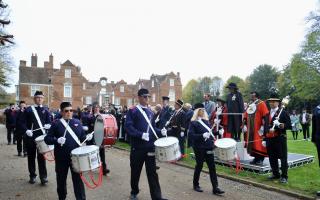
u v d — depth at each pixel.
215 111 13.51
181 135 13.54
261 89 72.00
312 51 45.28
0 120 45.09
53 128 7.02
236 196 8.25
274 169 9.64
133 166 7.56
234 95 12.55
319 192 7.98
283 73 63.59
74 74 59.06
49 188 8.91
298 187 8.80
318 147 8.34
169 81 70.12
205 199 7.95
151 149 7.40
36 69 59.84
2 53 30.92
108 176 10.62
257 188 9.05
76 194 6.79
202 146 8.51
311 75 45.91
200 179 10.18
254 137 11.01
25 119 9.34
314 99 50.69
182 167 12.23
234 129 12.44
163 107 14.23
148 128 7.50
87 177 10.47
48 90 58.66
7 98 50.56
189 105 14.45
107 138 9.88
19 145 15.02
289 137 25.55
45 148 8.71
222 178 10.27
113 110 21.22
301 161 11.88
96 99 70.25
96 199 7.95
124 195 8.32
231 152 8.44
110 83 73.19
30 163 9.46
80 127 7.20
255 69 75.06
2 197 8.00
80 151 6.62
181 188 9.04
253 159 11.62
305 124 22.78
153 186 7.35
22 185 9.22
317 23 44.31
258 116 11.00
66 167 6.98
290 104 55.78
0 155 15.23
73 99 58.97
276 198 8.10
